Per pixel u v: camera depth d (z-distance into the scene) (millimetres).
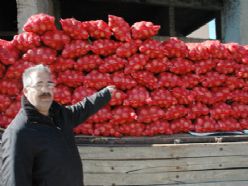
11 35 8367
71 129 2693
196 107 4375
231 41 8320
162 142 4055
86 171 3852
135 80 4207
